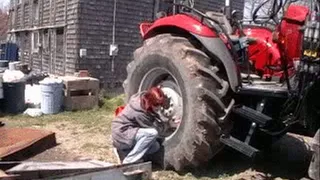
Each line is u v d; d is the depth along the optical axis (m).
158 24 5.29
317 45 3.92
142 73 5.31
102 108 9.38
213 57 4.72
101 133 6.96
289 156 5.75
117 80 12.88
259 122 4.43
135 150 4.84
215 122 4.52
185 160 4.70
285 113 4.51
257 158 5.55
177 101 4.92
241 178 4.77
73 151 5.82
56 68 13.69
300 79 4.15
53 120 7.98
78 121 7.93
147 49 5.21
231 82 4.56
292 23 4.62
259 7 5.32
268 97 4.56
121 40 12.87
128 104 5.03
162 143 4.92
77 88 9.05
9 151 5.11
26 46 17.16
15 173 3.91
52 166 4.22
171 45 4.90
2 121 7.73
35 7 15.99
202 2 13.69
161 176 4.75
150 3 13.41
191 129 4.56
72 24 12.34
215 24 4.88
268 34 5.55
